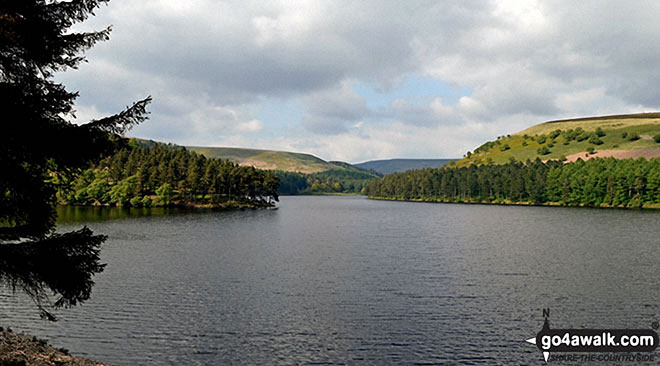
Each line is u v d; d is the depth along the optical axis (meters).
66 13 14.19
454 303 38.97
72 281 13.94
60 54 14.30
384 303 38.94
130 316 34.62
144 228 100.50
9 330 20.64
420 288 44.50
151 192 186.50
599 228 108.12
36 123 13.02
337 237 91.00
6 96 12.73
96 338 29.94
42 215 14.08
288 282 46.88
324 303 38.81
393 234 97.62
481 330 32.12
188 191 187.12
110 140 14.31
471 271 53.53
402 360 26.98
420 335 31.11
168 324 32.94
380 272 52.75
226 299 39.84
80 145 13.55
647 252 69.50
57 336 30.14
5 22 12.59
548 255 66.81
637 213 161.00
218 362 26.45
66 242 14.09
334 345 29.16
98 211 148.38
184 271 52.12
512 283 46.88
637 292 43.00
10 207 13.72
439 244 80.19
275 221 131.38
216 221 124.94
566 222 126.75
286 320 34.12
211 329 31.98
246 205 198.00
